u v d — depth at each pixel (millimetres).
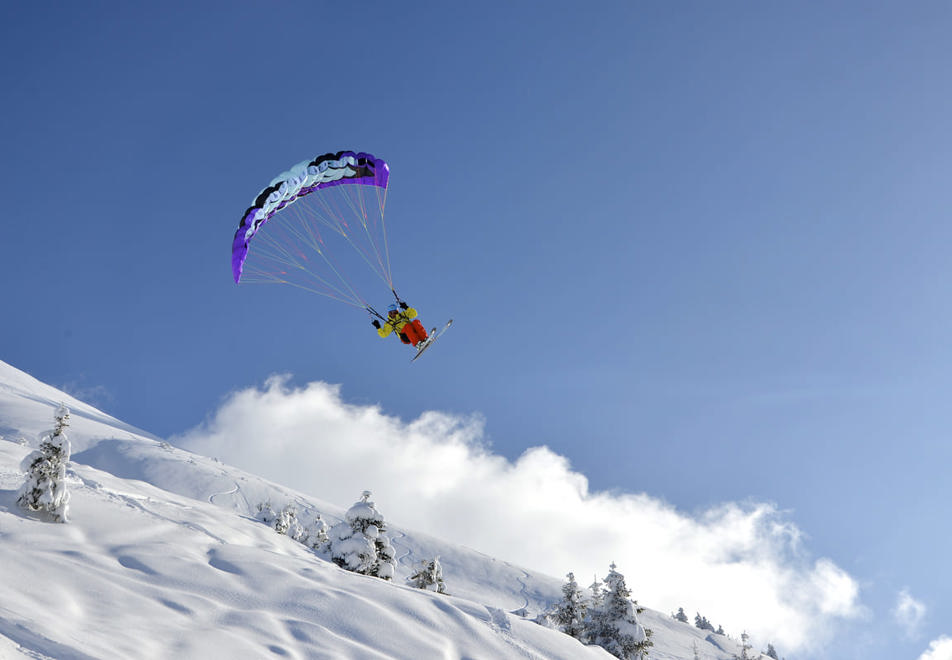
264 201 20875
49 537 16281
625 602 40438
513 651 18375
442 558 130375
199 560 17969
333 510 132375
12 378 199250
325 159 21312
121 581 14867
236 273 21047
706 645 102688
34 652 9742
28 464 17719
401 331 20156
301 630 15234
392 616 17609
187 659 12055
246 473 143125
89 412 196000
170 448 142000
